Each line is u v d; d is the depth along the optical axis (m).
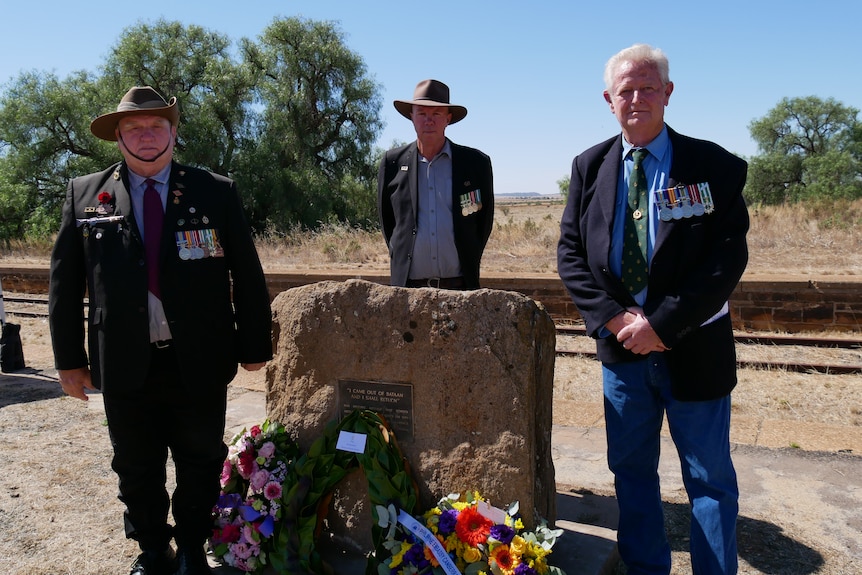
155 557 3.21
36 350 9.02
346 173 33.34
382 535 3.07
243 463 3.39
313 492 3.25
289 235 21.95
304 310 3.45
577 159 3.11
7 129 31.00
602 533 3.50
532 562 2.80
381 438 3.16
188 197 2.99
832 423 5.50
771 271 10.18
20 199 30.05
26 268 16.27
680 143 2.78
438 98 4.14
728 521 2.77
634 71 2.73
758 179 43.94
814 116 42.50
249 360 3.19
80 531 3.83
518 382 3.02
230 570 3.34
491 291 3.09
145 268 2.89
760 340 8.34
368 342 3.30
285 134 31.80
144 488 3.13
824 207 17.64
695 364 2.72
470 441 3.10
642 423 2.93
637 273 2.79
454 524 2.91
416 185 4.26
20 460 4.87
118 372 2.90
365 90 32.53
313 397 3.43
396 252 4.33
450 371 3.14
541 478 3.16
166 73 32.06
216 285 3.02
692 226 2.68
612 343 2.93
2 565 3.48
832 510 3.83
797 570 3.28
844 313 8.64
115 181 2.99
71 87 32.41
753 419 5.32
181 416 3.08
